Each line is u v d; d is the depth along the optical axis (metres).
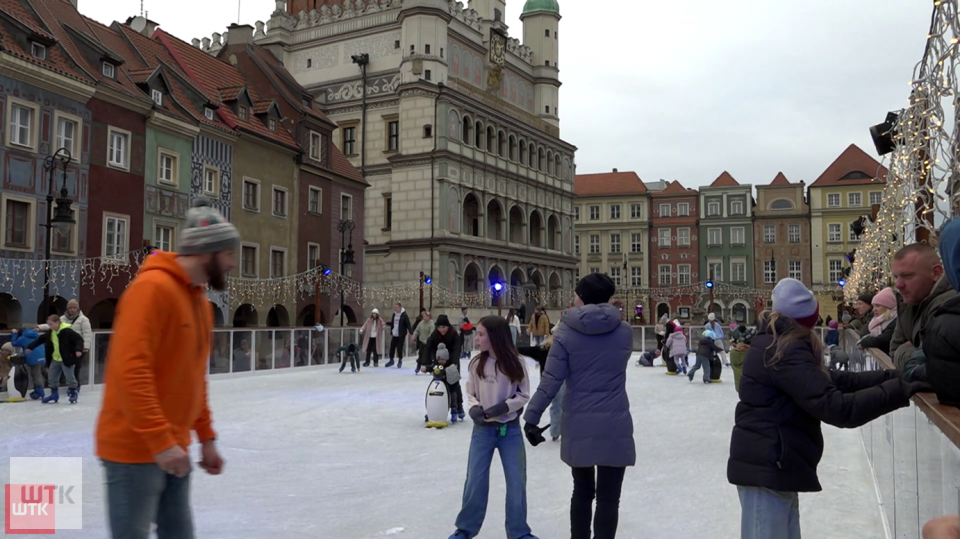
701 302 78.75
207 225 3.90
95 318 29.75
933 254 4.65
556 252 66.19
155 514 3.84
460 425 13.84
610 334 5.70
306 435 12.62
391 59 57.06
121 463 3.62
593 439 5.52
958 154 7.49
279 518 7.29
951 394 3.49
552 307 65.62
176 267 3.87
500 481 9.03
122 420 3.63
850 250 75.06
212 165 35.28
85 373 19.33
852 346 16.83
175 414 3.82
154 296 3.68
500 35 63.09
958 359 3.42
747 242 78.50
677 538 6.58
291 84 46.94
